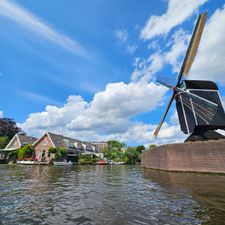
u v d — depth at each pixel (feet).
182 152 79.77
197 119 101.30
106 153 252.62
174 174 70.59
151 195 32.81
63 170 97.91
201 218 20.27
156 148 106.01
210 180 49.90
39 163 152.56
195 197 30.07
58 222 19.86
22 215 22.08
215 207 24.17
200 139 96.68
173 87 116.57
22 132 247.29
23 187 41.37
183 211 22.88
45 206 25.93
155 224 18.99
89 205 26.45
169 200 28.68
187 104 108.58
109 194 34.24
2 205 26.32
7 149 184.75
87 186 43.98
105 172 90.33
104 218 20.95
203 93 107.45
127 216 21.53
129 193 35.06
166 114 126.31
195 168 74.02
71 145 205.77
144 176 67.72
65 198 30.91
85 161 189.06
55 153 172.45
